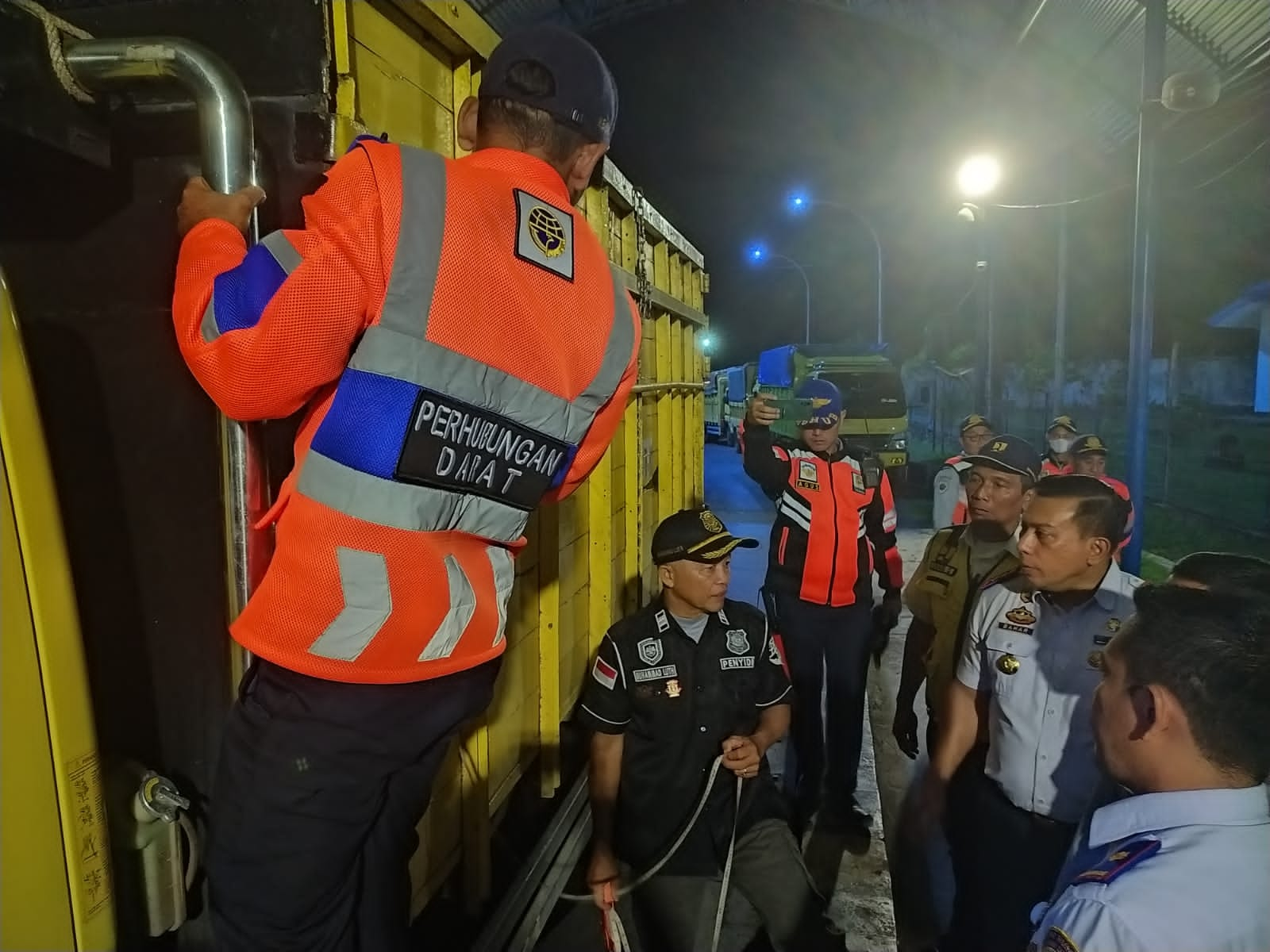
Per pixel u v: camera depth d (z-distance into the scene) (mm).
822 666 4020
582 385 1405
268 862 1255
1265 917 1188
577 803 3057
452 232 1208
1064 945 1274
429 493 1207
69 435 1743
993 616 2475
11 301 1225
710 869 2695
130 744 1778
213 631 1752
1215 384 15383
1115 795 1848
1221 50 10094
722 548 2670
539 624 2918
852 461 4105
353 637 1202
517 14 9695
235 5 1571
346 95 1571
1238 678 1262
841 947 2996
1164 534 9695
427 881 2062
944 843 3744
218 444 1704
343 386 1173
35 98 1484
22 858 1168
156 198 1686
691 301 5516
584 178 1507
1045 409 17625
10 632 1173
